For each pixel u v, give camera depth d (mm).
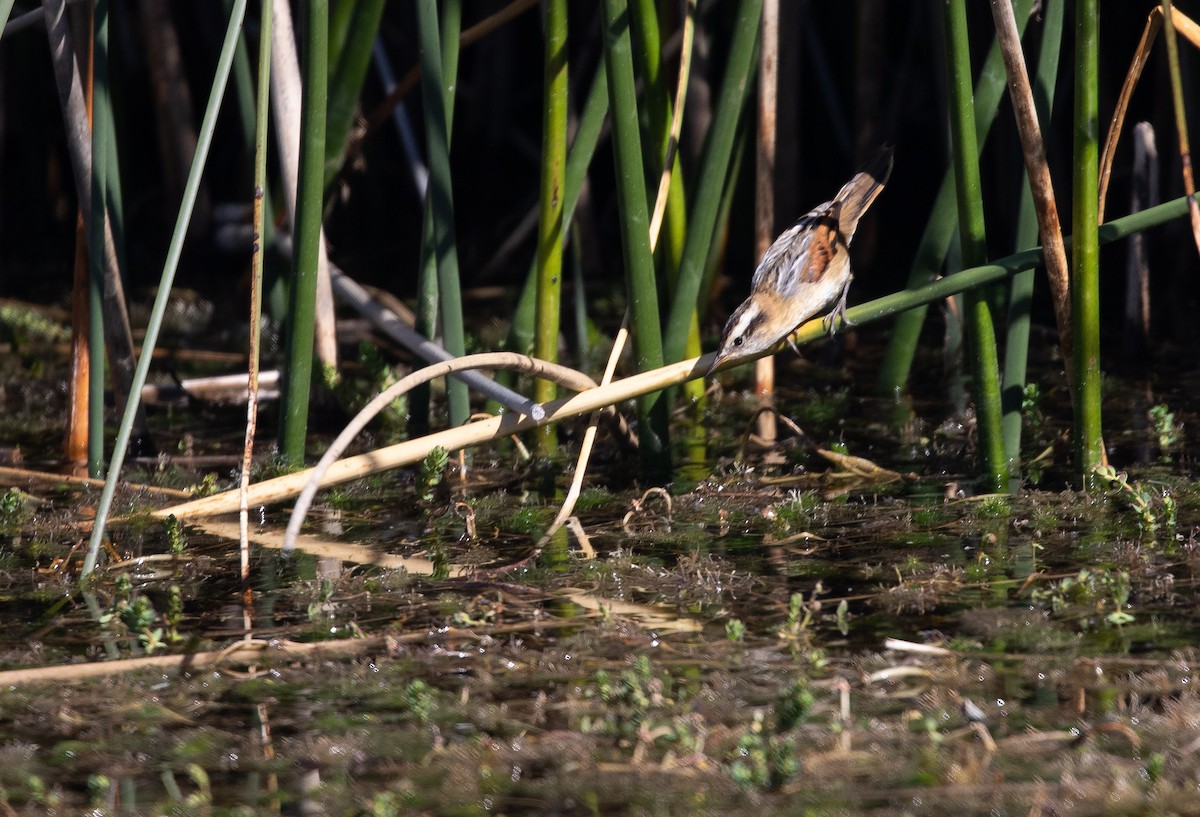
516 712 6590
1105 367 13836
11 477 11055
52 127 22797
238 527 9852
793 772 5711
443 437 9719
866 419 12438
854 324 9742
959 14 8961
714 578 8375
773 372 14219
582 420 11961
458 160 23000
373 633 7641
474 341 15219
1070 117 16719
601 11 9562
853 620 7613
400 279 19359
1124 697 6480
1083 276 9305
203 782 5906
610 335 16109
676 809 5605
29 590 8547
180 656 7254
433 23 10266
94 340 10602
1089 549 8625
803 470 10938
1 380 14867
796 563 8664
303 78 9859
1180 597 7750
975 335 9867
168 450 12172
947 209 11352
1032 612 7574
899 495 10133
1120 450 10906
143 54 22844
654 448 10922
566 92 10352
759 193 12430
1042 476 10367
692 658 7160
